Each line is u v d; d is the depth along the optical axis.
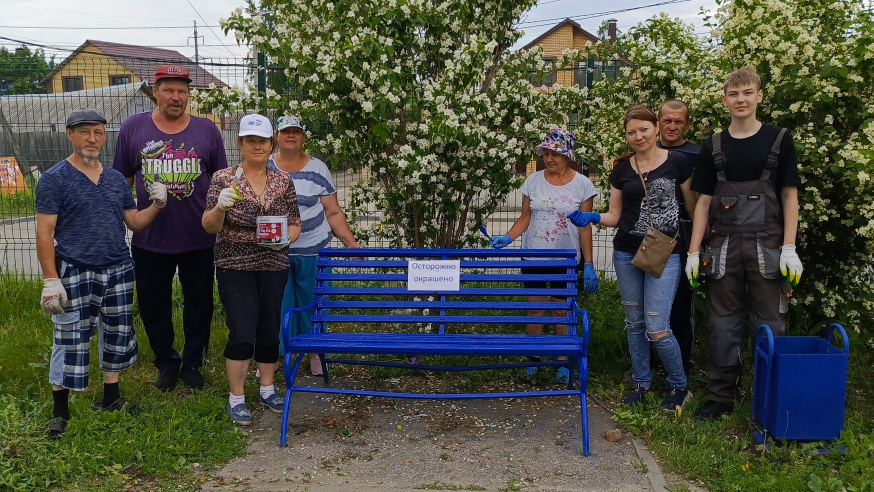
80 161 3.71
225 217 3.83
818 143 4.28
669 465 3.40
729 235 3.77
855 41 4.14
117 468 3.36
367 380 4.78
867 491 3.05
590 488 3.20
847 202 4.33
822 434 3.43
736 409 3.89
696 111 4.61
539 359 5.02
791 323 5.00
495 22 5.45
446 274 4.27
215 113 5.18
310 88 4.77
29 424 3.65
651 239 3.86
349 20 4.78
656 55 5.04
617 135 5.32
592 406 4.26
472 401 4.36
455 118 4.54
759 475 3.24
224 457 3.53
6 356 4.80
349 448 3.67
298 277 4.56
